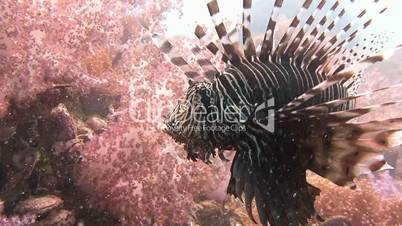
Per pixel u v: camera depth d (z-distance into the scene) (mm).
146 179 510
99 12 642
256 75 345
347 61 420
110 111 633
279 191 359
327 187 713
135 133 525
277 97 351
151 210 509
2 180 481
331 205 694
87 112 634
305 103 367
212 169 601
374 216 682
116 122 544
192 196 562
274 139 348
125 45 712
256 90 342
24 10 527
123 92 589
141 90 581
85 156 496
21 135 498
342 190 698
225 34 341
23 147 493
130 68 646
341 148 336
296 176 361
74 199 495
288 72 365
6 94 483
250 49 352
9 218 426
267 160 355
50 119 503
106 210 497
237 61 349
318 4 368
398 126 311
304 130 340
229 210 637
